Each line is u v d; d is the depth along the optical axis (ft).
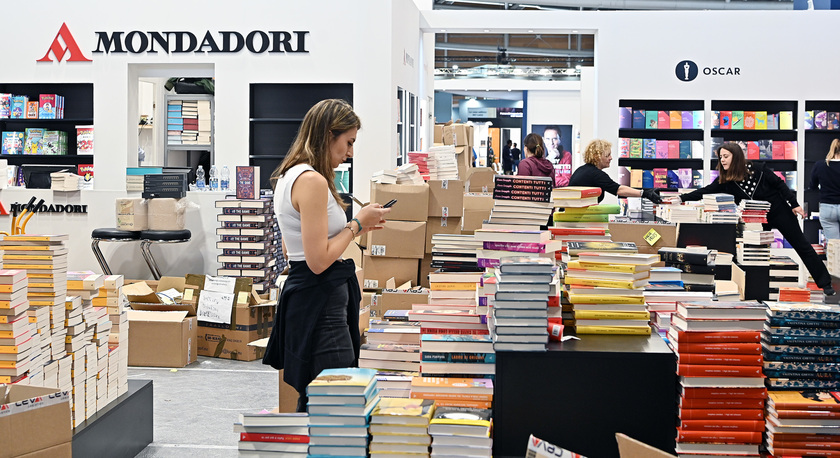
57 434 9.05
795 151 36.29
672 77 36.19
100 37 29.94
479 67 62.13
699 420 8.29
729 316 8.25
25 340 9.84
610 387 8.37
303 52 29.60
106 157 30.25
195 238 24.98
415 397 8.29
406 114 33.17
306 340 8.52
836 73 35.76
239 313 19.21
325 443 7.27
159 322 18.31
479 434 7.19
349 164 29.91
